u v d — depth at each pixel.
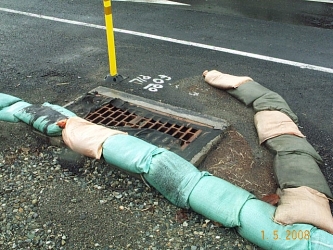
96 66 5.35
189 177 2.86
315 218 2.54
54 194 3.07
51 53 5.79
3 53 5.81
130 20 7.07
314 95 4.55
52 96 4.59
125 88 4.75
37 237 2.69
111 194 3.06
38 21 7.16
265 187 3.12
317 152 3.48
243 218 2.59
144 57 5.59
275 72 5.11
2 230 2.74
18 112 3.83
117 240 2.67
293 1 8.18
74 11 7.68
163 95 4.57
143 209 2.91
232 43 6.03
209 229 2.72
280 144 3.38
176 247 2.60
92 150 3.20
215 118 3.92
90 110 4.10
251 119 4.03
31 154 3.53
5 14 7.57
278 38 6.20
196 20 7.04
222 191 2.74
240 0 8.27
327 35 6.30
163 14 7.39
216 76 4.72
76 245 2.64
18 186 3.15
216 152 3.51
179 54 5.68
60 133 3.55
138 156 3.03
